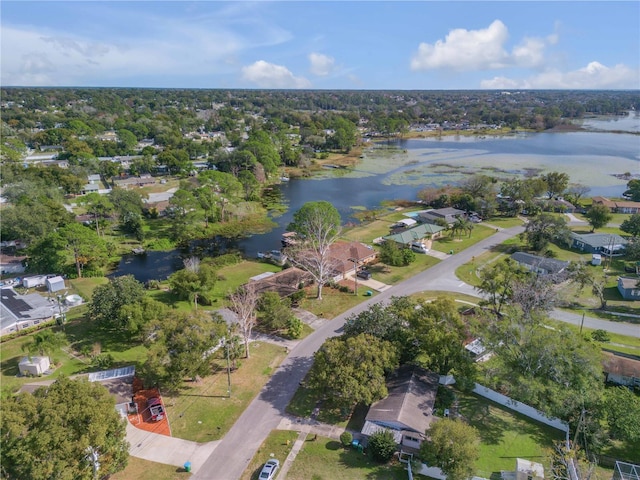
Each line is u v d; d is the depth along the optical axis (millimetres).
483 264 90062
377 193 152500
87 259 86000
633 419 41125
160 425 45969
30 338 63094
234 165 163625
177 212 110500
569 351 46719
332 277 80438
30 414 34000
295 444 43375
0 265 85500
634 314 70000
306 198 146500
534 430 45312
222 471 40250
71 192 138250
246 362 57312
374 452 40844
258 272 87938
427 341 50031
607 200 128625
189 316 51562
